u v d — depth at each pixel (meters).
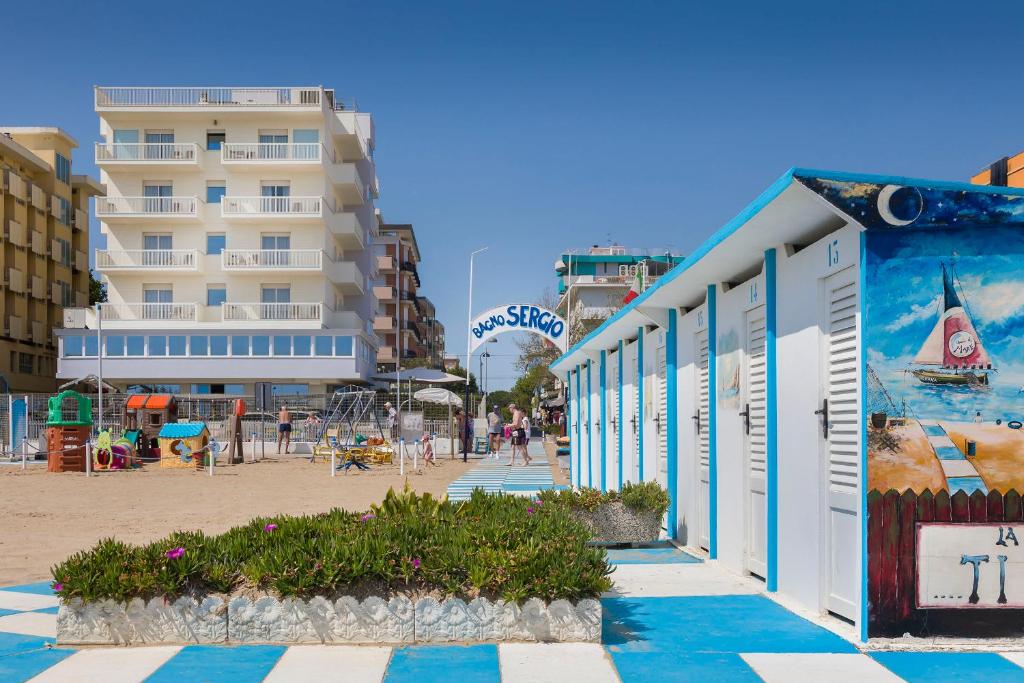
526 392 71.44
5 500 17.58
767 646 5.86
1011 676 5.16
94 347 54.66
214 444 30.31
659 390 12.10
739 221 6.69
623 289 75.75
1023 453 5.77
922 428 5.80
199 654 5.82
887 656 5.57
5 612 7.20
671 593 7.56
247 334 54.66
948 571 5.76
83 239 67.56
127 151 54.19
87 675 5.35
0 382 45.12
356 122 61.91
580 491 10.53
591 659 5.64
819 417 6.55
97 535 12.25
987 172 8.78
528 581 6.11
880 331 5.78
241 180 55.41
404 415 36.38
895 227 5.75
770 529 7.46
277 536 6.79
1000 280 5.80
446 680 5.23
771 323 7.45
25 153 57.56
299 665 5.56
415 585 6.16
